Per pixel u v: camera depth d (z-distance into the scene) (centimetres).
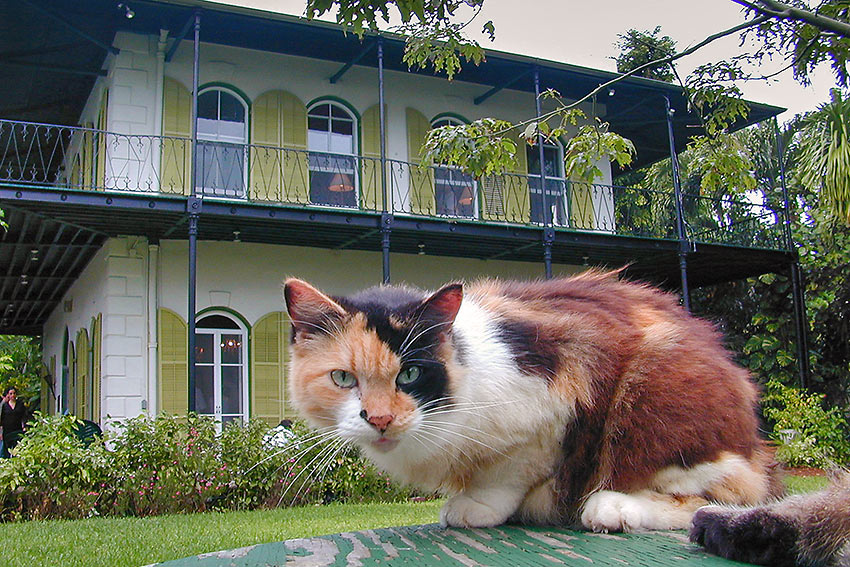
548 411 186
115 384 955
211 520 571
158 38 995
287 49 1051
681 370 191
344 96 1116
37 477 626
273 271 1060
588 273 255
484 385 185
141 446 666
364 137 1119
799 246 1227
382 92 975
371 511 599
